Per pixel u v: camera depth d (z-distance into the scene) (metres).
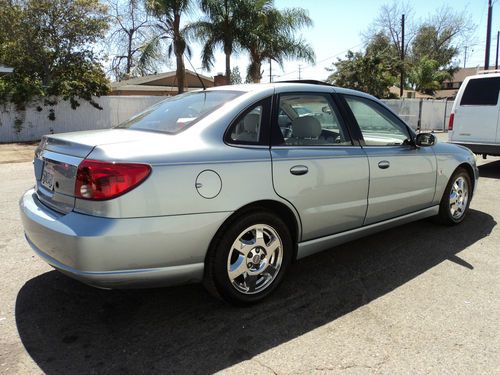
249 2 20.03
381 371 2.62
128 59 32.91
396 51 45.62
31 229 3.09
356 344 2.90
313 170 3.53
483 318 3.22
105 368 2.65
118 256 2.72
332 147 3.77
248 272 3.32
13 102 16.67
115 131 3.49
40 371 2.62
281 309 3.36
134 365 2.68
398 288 3.71
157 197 2.78
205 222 2.97
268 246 3.40
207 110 3.36
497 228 5.30
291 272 4.05
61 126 18.11
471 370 2.63
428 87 42.97
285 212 3.48
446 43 53.50
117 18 25.23
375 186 4.05
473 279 3.88
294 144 3.53
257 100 3.42
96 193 2.70
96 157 2.75
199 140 3.07
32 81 17.58
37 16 18.83
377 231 4.32
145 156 2.80
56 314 3.28
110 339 2.96
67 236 2.72
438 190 4.91
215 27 20.08
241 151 3.19
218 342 2.92
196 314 3.28
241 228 3.16
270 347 2.87
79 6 19.27
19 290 3.65
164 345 2.89
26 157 12.80
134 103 19.67
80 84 17.88
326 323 3.16
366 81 28.39
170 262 2.90
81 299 3.51
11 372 2.60
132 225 2.72
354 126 4.02
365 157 3.95
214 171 3.00
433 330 3.06
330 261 4.32
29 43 18.89
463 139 9.03
